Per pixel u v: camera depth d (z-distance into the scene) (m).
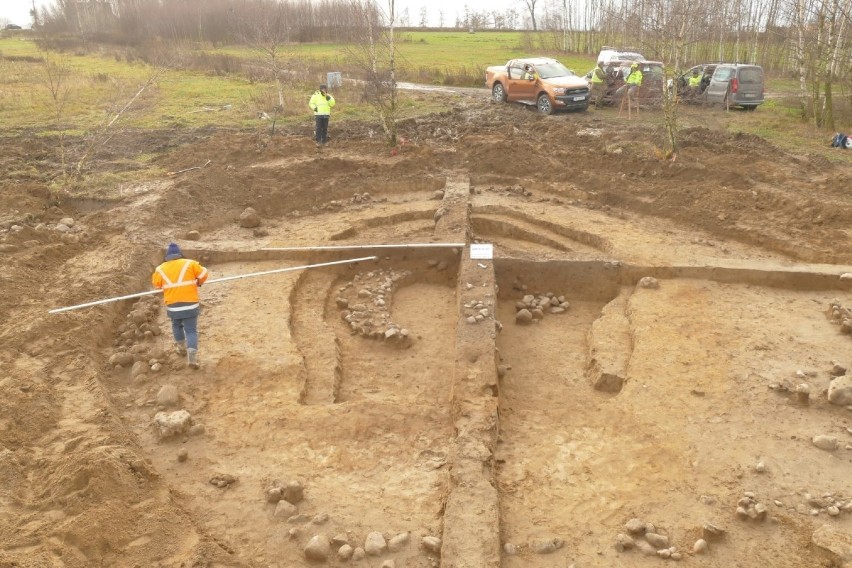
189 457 6.18
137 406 7.02
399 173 15.16
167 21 49.69
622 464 6.12
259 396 7.18
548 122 19.81
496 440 6.43
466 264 9.94
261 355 7.95
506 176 15.10
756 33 34.47
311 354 8.27
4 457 5.85
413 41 54.38
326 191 14.17
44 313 8.49
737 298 9.45
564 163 15.84
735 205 12.78
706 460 6.10
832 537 5.03
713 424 6.62
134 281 9.90
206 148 16.55
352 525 5.32
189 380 7.46
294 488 5.54
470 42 54.50
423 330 9.40
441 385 7.96
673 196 13.43
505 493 5.75
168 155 16.67
